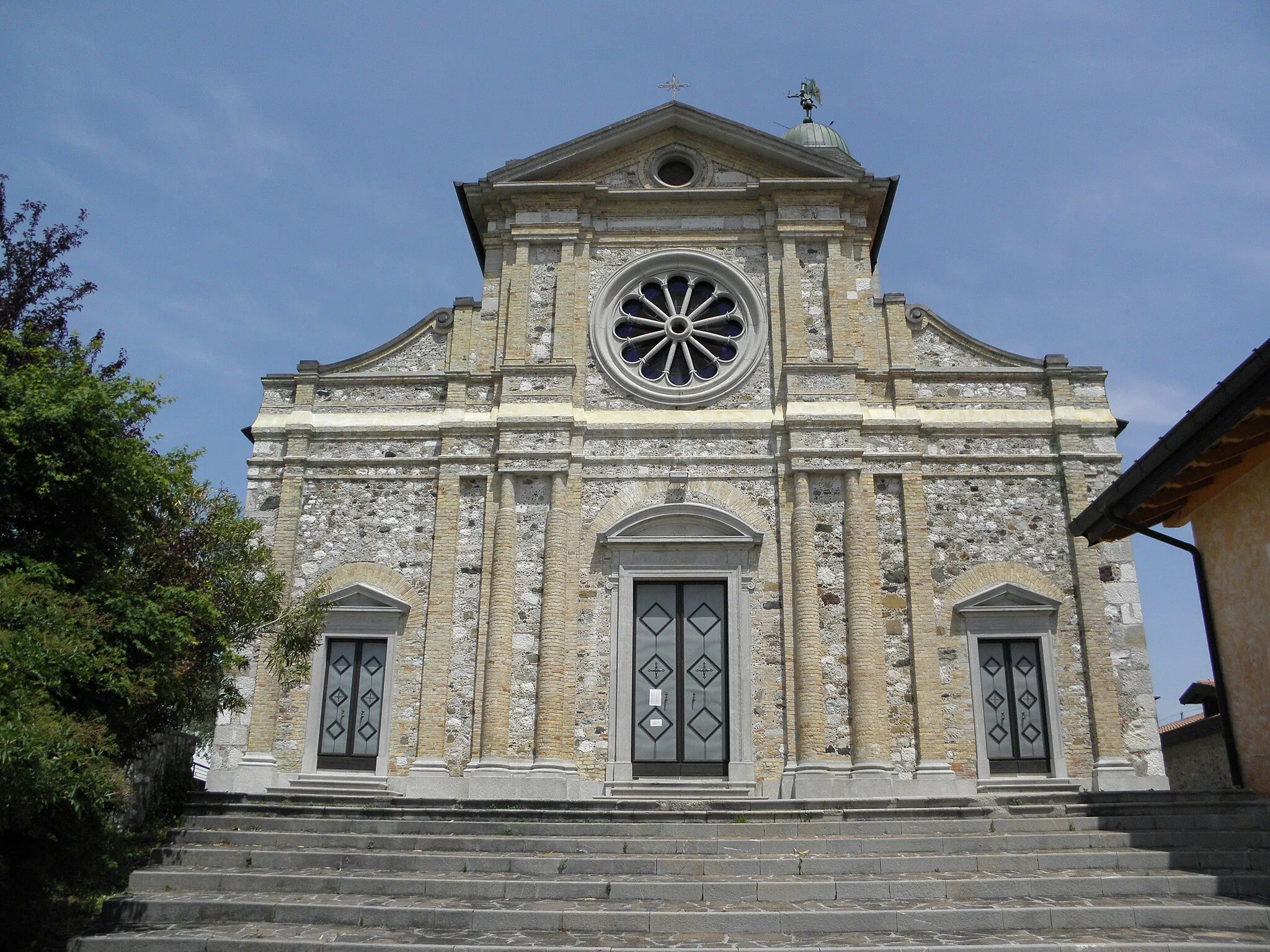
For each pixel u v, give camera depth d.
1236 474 12.83
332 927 10.95
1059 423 19.78
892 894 11.49
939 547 19.25
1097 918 10.53
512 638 18.73
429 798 17.09
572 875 12.48
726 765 18.42
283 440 20.34
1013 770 18.11
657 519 19.42
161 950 10.22
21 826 9.98
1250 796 13.21
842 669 18.44
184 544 14.63
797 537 19.09
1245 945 9.50
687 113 21.70
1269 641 12.41
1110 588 18.80
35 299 20.30
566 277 20.98
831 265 20.97
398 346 21.11
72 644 10.38
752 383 20.47
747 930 10.53
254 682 18.52
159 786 17.23
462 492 19.81
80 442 11.52
